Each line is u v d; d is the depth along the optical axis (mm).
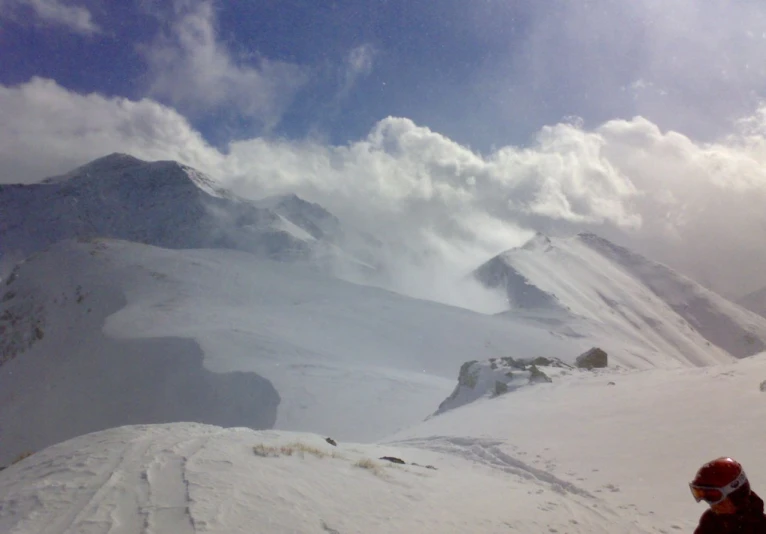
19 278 107062
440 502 9008
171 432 12555
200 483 8094
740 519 3467
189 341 64125
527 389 28219
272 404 46219
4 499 7551
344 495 8641
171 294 92625
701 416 15016
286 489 8398
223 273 104688
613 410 18422
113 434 12078
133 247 115562
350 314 88188
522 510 9008
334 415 42094
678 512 9164
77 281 99500
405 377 54438
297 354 62688
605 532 8164
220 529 6445
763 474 10039
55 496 7512
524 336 90562
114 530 6332
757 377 18594
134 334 71688
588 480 11680
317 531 6785
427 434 21969
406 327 84312
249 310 86312
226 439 12133
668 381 22344
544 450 14867
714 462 3602
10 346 86125
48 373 70750
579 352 87125
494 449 16062
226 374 54062
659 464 11961
